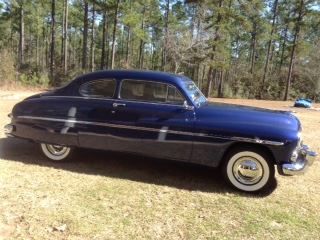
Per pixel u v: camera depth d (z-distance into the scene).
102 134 4.57
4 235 2.86
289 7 38.53
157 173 4.76
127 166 5.01
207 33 24.06
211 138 4.14
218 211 3.60
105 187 4.09
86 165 4.95
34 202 3.53
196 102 4.45
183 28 27.58
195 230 3.15
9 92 17.14
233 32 28.02
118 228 3.09
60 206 3.47
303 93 35.12
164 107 4.35
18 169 4.57
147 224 3.21
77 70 26.73
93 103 4.63
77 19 47.72
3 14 43.03
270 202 3.93
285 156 3.95
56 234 2.92
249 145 4.11
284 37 44.78
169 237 2.99
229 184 4.26
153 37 49.03
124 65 33.34
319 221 3.48
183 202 3.79
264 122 4.10
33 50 58.47
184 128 4.22
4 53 22.00
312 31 41.25
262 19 38.62
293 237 3.12
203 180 4.57
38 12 44.66
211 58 24.44
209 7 24.94
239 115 4.20
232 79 39.22
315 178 4.91
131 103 4.47
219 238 3.03
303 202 3.97
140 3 32.28
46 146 5.01
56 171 4.59
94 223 3.16
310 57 36.34
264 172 4.11
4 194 3.68
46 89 22.34
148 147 4.41
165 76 4.52
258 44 47.16
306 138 8.12
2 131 6.88
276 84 35.84
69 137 4.75
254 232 3.18
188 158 4.29
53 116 4.80
